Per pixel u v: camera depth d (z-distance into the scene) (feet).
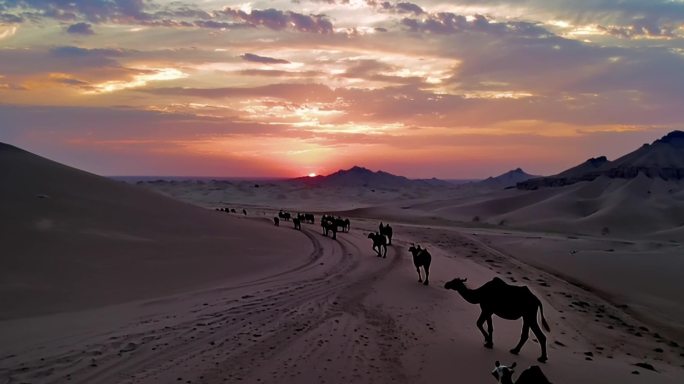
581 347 43.68
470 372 32.65
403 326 44.75
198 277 64.34
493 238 155.63
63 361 32.83
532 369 24.58
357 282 67.87
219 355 35.24
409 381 30.99
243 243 93.61
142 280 58.59
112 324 42.09
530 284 77.30
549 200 357.20
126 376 30.73
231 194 538.88
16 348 34.91
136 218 89.66
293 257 89.51
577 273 92.68
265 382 30.30
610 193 360.89
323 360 34.63
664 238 213.66
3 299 45.47
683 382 33.55
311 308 51.21
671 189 374.63
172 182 622.95
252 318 46.32
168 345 37.11
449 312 51.67
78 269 57.36
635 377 33.42
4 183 83.82
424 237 152.05
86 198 91.09
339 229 168.86
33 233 65.57
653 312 65.36
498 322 48.42
